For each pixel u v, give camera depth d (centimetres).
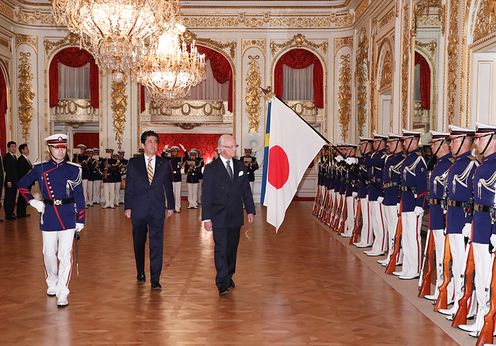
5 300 661
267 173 756
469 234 557
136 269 822
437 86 1012
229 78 1958
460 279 592
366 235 1038
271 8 1919
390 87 1340
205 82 2030
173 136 2147
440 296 613
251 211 718
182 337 530
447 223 602
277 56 1931
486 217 525
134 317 595
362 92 1692
